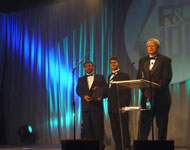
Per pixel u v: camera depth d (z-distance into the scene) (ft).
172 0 20.88
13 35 26.21
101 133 16.56
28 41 25.71
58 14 24.94
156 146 10.90
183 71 20.25
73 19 24.38
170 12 20.88
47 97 24.50
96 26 23.48
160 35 21.04
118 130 15.89
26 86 25.32
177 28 20.58
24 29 25.91
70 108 23.62
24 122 25.13
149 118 13.64
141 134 13.71
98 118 16.52
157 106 13.52
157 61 13.89
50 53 24.77
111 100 16.03
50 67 24.63
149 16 21.50
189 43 20.18
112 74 16.47
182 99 20.35
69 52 24.16
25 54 25.62
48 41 25.00
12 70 25.85
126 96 15.93
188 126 20.03
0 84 25.81
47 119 24.43
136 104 21.30
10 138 25.43
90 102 16.65
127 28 22.13
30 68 25.30
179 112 20.30
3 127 25.67
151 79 13.75
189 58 20.13
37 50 25.26
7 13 26.66
